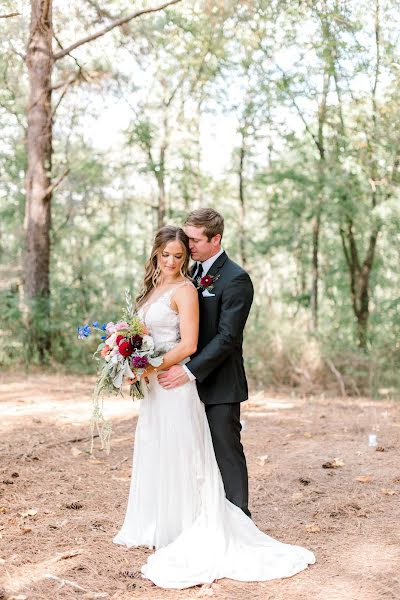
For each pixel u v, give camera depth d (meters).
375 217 13.50
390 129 11.95
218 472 4.04
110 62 14.31
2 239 20.67
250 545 3.95
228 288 4.02
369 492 5.21
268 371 11.46
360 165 12.73
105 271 14.52
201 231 4.04
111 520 4.55
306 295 15.77
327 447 6.68
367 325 14.70
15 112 16.94
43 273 13.14
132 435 7.05
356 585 3.56
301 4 11.73
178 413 3.97
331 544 4.17
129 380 3.91
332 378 11.20
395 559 3.90
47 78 12.85
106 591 3.49
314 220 14.91
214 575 3.65
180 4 12.78
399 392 10.59
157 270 4.14
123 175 15.60
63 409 8.47
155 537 4.01
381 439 7.01
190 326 3.94
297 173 14.06
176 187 18.98
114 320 13.05
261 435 7.27
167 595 3.46
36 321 12.63
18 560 3.83
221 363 4.08
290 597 3.43
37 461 6.05
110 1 12.93
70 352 12.92
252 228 17.84
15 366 12.52
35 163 13.06
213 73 14.36
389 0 12.03
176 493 3.97
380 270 17.19
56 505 4.87
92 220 18.56
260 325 12.11
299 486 5.39
